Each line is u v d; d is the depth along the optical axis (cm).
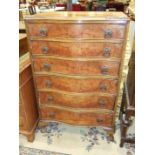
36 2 421
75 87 157
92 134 195
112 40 133
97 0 550
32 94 179
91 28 129
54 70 154
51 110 180
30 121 179
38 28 136
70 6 340
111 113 170
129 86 162
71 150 176
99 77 151
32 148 178
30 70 168
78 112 171
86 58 142
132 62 153
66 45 138
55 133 197
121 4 532
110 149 176
